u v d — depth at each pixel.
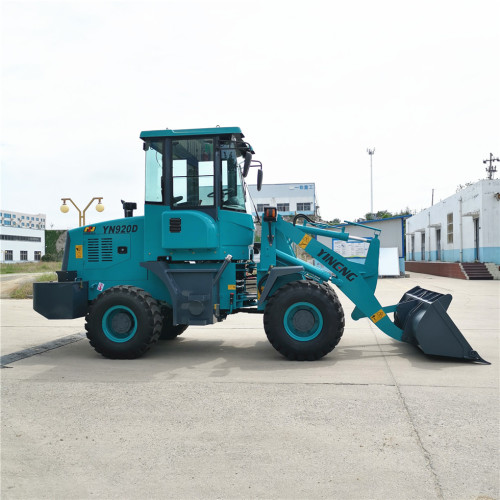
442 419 3.86
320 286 6.05
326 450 3.28
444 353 5.91
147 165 6.57
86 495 2.72
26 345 7.44
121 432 3.66
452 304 12.37
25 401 4.46
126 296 6.25
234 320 10.36
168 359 6.32
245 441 3.45
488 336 7.77
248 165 6.40
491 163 28.30
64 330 9.03
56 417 4.01
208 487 2.79
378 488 2.75
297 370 5.58
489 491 2.71
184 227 6.28
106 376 5.39
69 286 6.62
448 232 28.78
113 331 6.35
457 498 2.64
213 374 5.44
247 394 4.61
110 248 6.91
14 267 40.09
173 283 6.40
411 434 3.54
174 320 6.35
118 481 2.88
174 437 3.55
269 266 6.56
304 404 4.27
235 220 6.51
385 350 6.73
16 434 3.64
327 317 5.96
